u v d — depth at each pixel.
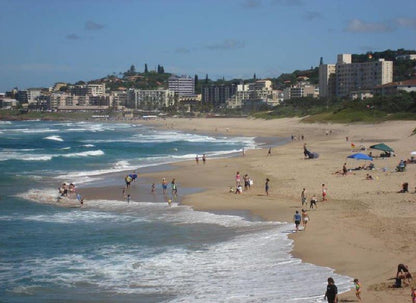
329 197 42.06
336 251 27.05
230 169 63.75
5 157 83.19
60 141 127.19
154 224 35.56
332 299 19.22
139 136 145.75
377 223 31.84
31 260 27.53
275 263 25.88
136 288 23.16
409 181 47.31
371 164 57.06
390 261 24.58
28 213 39.84
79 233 33.28
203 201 43.62
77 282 24.12
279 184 50.44
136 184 54.12
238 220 36.12
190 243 30.42
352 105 158.75
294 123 166.12
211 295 21.78
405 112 142.50
